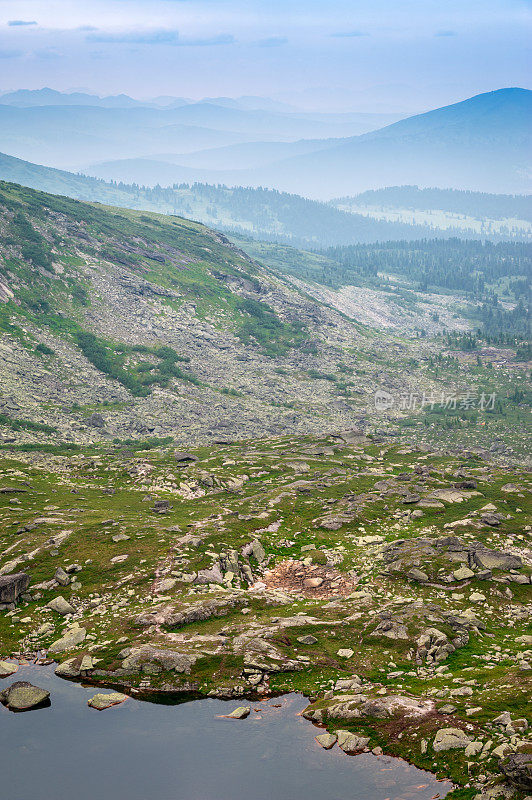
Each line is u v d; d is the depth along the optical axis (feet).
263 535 283.38
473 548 243.60
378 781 128.36
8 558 247.91
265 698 161.68
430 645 179.32
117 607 211.00
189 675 169.78
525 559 239.71
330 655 178.70
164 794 126.72
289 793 126.11
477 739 133.80
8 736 147.54
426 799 121.90
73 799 125.59
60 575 230.48
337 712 150.61
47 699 162.91
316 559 258.37
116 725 151.53
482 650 177.17
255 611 208.74
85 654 182.19
